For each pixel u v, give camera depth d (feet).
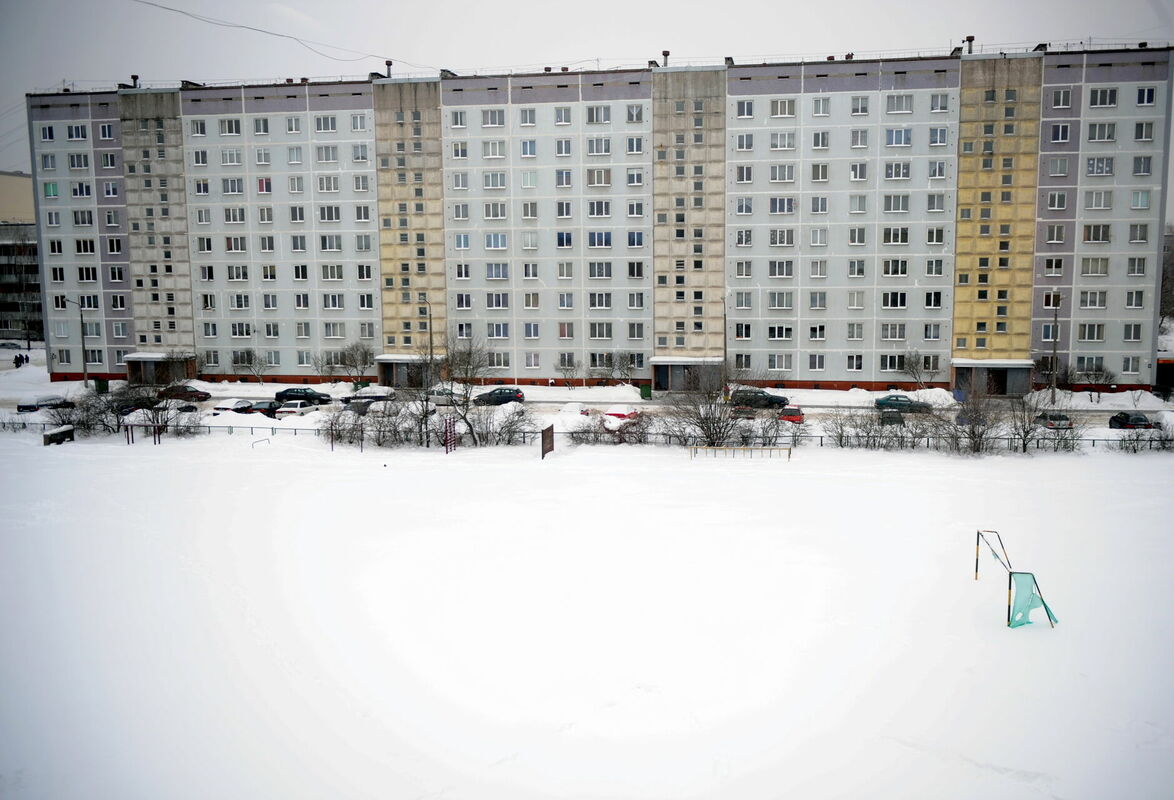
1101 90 189.06
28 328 346.74
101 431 154.10
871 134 197.36
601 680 56.70
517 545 84.89
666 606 68.59
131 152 224.53
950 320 200.23
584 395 202.59
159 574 76.95
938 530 88.63
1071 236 194.18
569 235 210.59
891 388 203.62
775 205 202.59
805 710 52.54
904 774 46.16
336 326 222.89
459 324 217.56
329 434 145.18
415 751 48.96
